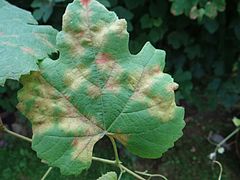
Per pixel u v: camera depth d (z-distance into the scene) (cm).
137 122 18
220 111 89
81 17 18
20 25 21
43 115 18
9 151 80
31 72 18
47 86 18
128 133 18
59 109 18
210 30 81
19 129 82
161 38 82
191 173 79
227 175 79
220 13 83
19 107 18
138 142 18
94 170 72
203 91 91
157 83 18
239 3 76
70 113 18
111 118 18
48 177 73
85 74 18
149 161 80
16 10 23
